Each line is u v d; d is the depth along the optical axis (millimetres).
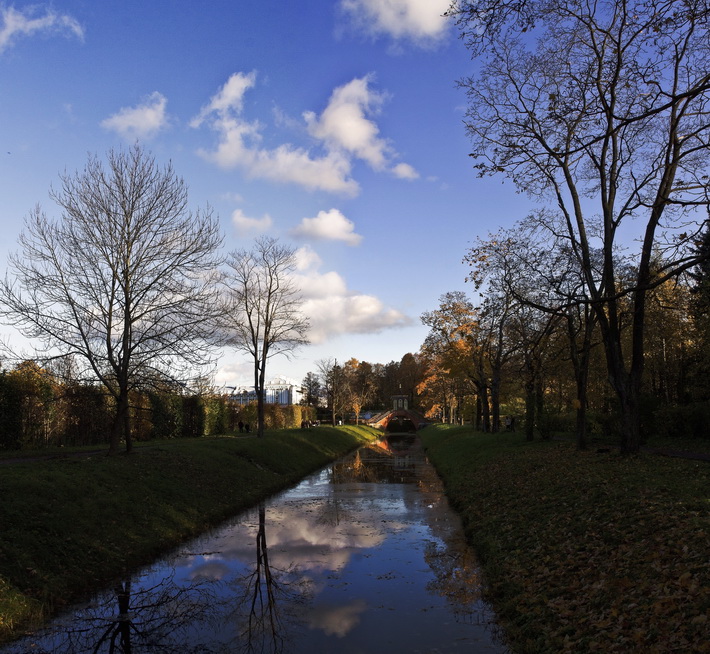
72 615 9438
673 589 7152
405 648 8094
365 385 115188
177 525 15547
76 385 20750
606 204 19109
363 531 16344
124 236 19859
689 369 30219
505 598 9695
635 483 13062
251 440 32281
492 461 25703
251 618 9469
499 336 37219
